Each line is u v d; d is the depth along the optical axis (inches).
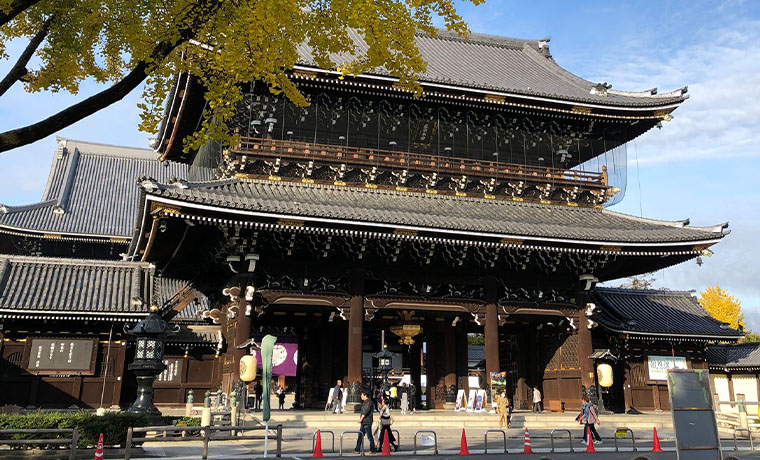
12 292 1306.6
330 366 1497.3
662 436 1151.6
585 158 1644.9
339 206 1224.8
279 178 1334.9
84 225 2201.0
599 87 1604.3
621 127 1598.2
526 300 1422.2
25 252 2123.5
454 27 597.6
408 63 608.1
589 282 1438.2
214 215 1110.4
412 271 1346.0
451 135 1528.1
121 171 2664.9
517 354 1619.1
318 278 1278.3
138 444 854.5
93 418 814.5
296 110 1373.0
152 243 1283.2
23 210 2143.2
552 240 1280.8
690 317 1680.6
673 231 1409.9
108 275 1472.7
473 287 1406.3
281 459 783.1
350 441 999.0
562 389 1494.8
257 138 1320.1
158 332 1038.4
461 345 1552.7
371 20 559.2
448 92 1393.9
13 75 539.8
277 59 593.9
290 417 1146.0
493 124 1521.9
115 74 626.2
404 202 1364.4
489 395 1342.3
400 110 1437.0
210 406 1320.1
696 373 554.3
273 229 1159.0
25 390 1275.8
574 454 869.2
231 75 607.8
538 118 1540.4
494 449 917.8
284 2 520.7
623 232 1381.6
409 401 1418.6
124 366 1387.8
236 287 1217.4
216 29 550.9
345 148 1374.3
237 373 1173.7
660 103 1502.2
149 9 547.2
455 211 1362.0
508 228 1273.4
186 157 1727.4
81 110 503.2
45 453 762.8
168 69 573.3
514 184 1502.2
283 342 1743.4
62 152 2588.6
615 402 1518.2
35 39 556.7
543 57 2011.6
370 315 1296.8
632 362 1555.1
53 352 1309.1
